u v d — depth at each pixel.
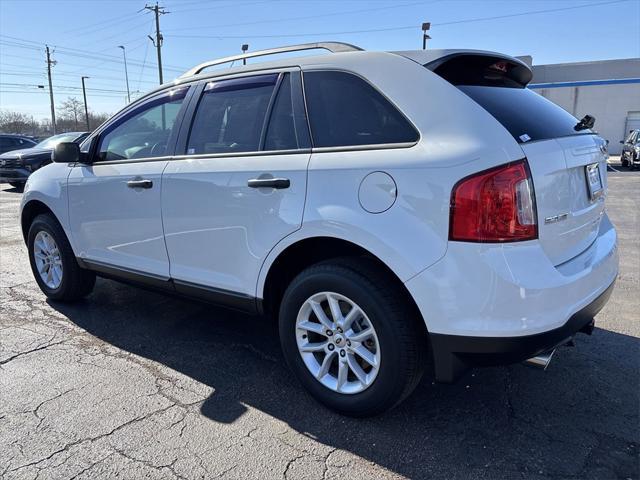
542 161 2.37
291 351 2.89
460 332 2.28
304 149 2.76
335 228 2.54
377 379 2.54
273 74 3.02
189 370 3.30
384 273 2.53
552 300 2.27
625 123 32.72
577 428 2.64
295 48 3.04
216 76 3.32
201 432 2.62
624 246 6.63
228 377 3.21
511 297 2.21
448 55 2.59
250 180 2.86
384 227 2.40
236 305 3.11
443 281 2.28
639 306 4.35
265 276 2.90
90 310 4.38
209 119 3.25
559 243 2.51
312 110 2.79
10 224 8.66
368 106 2.62
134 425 2.68
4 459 2.41
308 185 2.66
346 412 2.71
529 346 2.25
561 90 33.72
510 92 2.82
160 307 4.46
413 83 2.53
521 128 2.45
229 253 3.05
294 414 2.79
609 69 32.56
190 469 2.34
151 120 3.62
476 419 2.73
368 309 2.50
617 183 15.01
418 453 2.46
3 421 2.71
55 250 4.43
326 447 2.50
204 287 3.24
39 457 2.43
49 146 14.64
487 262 2.22
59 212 4.17
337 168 2.57
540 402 2.89
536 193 2.31
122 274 3.81
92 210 3.88
